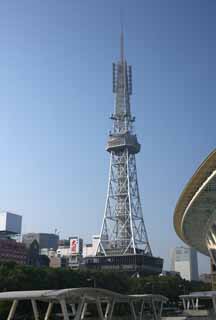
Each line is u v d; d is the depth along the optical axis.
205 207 113.00
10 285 151.38
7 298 82.38
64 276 184.75
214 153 91.38
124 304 172.88
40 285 164.62
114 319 125.75
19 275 159.62
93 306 152.00
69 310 145.38
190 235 153.88
